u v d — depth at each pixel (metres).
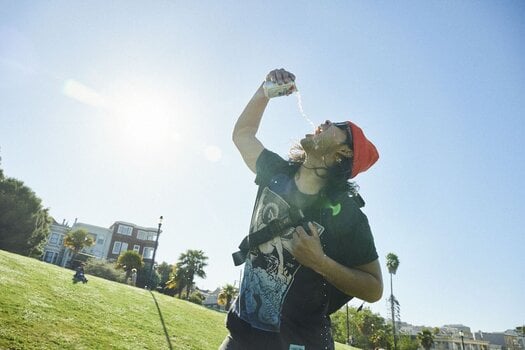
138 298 16.52
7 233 38.66
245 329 1.51
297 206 1.51
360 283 1.39
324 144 1.56
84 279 15.77
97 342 7.21
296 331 1.44
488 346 87.69
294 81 1.92
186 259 44.28
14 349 5.51
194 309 19.55
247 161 1.95
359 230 1.47
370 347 54.94
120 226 69.50
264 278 1.50
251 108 2.03
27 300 8.54
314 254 1.28
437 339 91.56
